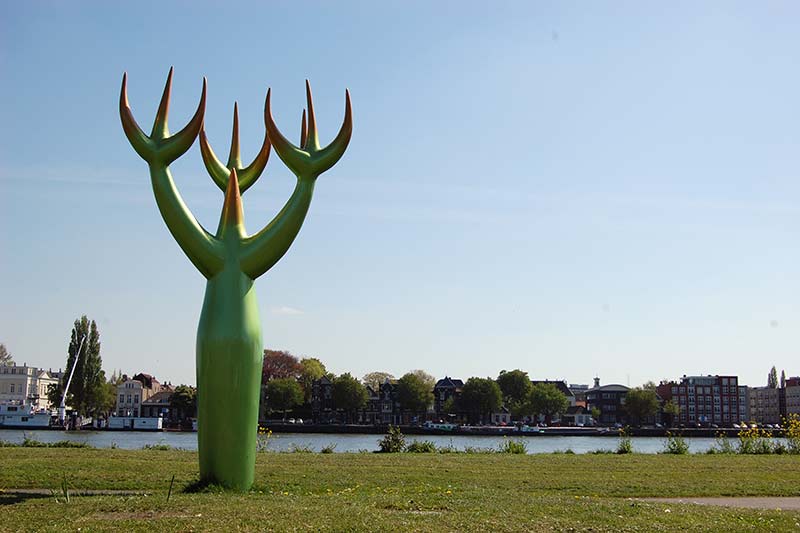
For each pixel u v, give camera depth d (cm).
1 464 2236
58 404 10250
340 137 1789
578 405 15738
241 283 1722
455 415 13712
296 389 12850
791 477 2334
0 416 9544
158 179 1709
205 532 1237
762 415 19162
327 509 1451
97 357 9925
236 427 1708
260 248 1723
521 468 2478
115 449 3053
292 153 1767
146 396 15050
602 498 1853
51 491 1798
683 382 15500
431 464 2553
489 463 2639
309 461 2573
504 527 1340
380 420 13325
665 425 14600
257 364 1734
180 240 1709
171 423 10931
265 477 2062
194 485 1708
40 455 2580
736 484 2150
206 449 1716
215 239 1723
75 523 1298
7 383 16875
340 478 2095
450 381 14412
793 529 1412
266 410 12775
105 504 1473
